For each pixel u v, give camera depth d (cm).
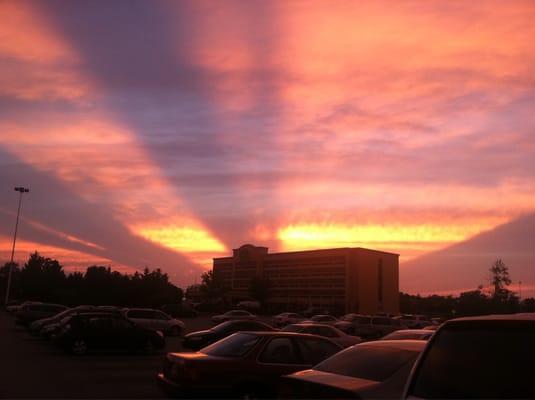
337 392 586
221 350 935
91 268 8244
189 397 853
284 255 10212
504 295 8256
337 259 9056
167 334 3322
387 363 657
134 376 1480
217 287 10588
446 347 406
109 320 2116
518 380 361
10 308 5788
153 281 7875
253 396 876
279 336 941
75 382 1339
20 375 1431
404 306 11531
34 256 8475
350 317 3906
